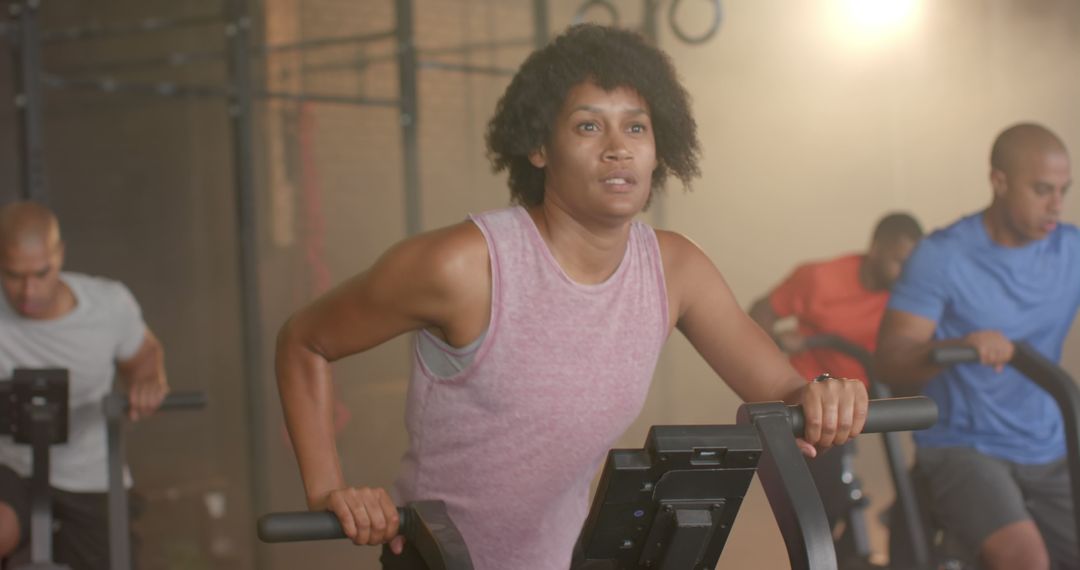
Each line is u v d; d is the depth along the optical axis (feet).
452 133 20.90
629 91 4.73
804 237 17.08
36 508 7.69
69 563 9.35
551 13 19.61
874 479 14.01
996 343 8.11
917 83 15.46
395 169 20.90
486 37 20.72
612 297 4.91
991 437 8.86
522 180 5.08
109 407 8.32
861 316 10.85
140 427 18.88
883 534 12.42
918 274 9.22
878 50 15.89
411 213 15.37
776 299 11.27
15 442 7.77
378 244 20.84
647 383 5.16
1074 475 7.74
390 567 5.12
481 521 5.20
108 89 13.41
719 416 16.99
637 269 4.98
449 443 5.07
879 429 4.64
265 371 19.74
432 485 5.20
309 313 4.96
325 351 4.96
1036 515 8.95
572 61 4.70
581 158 4.67
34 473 7.70
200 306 20.18
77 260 19.57
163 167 20.15
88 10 19.89
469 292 4.73
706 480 4.05
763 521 12.87
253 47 18.03
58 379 7.69
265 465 14.21
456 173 20.95
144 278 20.04
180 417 19.39
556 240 4.83
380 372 19.85
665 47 18.02
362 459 18.38
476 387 4.91
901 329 9.25
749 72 17.37
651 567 4.27
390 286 4.72
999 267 9.12
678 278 5.14
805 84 16.83
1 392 7.66
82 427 9.23
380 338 4.90
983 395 8.82
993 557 8.66
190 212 20.18
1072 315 9.34
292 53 20.07
